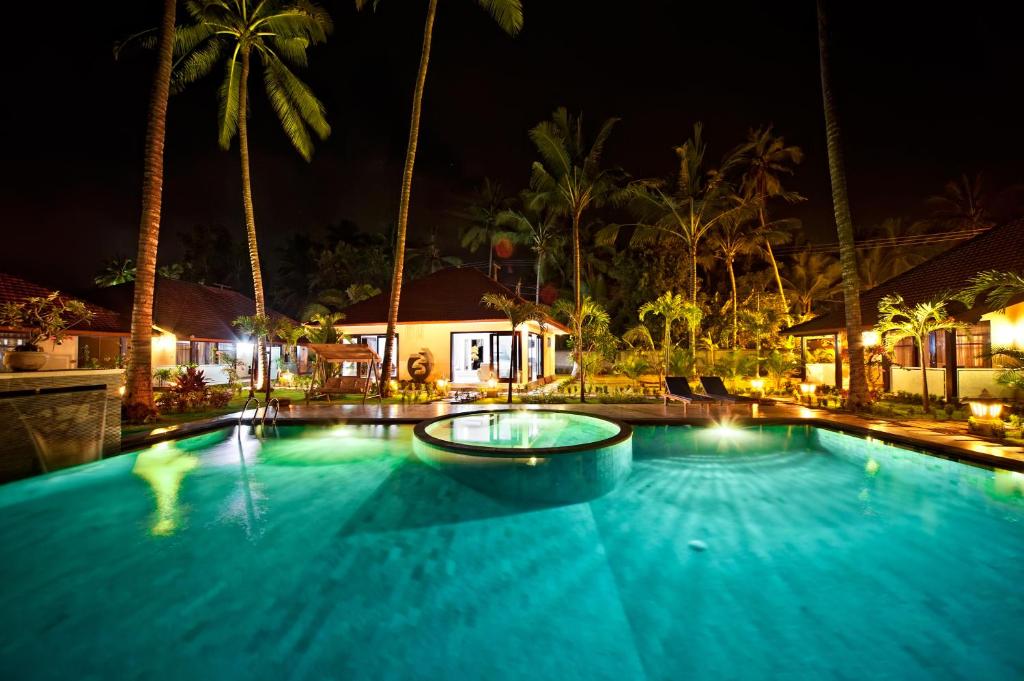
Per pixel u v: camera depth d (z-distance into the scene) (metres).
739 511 5.84
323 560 4.64
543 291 38.72
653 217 25.86
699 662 3.17
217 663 3.13
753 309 28.75
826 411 11.01
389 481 6.91
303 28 15.81
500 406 12.16
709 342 22.92
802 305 35.41
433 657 3.22
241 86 16.17
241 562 4.58
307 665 3.12
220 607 3.81
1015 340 11.59
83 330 16.28
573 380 20.03
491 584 4.21
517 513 5.81
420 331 19.12
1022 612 3.71
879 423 9.02
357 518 5.66
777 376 16.12
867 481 6.87
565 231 36.66
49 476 6.54
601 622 3.64
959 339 13.45
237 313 25.17
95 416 7.23
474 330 18.77
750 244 28.64
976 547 4.80
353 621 3.64
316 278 40.62
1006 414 9.34
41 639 3.37
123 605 3.83
